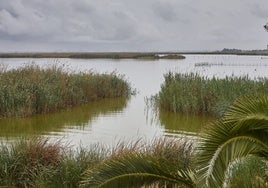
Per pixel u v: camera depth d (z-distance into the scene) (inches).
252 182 210.1
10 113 759.7
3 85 800.9
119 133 623.2
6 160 365.1
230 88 826.2
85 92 999.6
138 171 205.9
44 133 616.1
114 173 206.1
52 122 719.1
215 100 800.9
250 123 185.0
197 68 2657.5
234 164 283.0
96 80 1085.8
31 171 358.6
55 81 920.3
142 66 2970.0
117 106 945.5
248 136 188.1
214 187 178.5
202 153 185.8
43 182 342.3
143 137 591.5
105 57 5693.9
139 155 209.5
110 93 1111.6
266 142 188.7
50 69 1013.8
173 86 916.6
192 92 848.9
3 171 361.7
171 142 386.0
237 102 194.5
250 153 190.5
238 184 213.2
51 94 842.8
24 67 1003.9
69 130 645.3
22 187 358.3
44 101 812.0
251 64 3737.7
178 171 209.5
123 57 5767.7
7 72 936.9
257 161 295.6
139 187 208.7
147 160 207.3
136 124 708.0
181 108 840.9
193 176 207.3
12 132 621.9
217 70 2401.6
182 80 973.2
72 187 346.0
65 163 360.2
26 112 771.4
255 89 789.9
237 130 184.5
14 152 373.7
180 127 682.8
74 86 951.6
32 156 372.8
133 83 1561.3
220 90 831.1
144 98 1098.7
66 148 441.4
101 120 750.5
